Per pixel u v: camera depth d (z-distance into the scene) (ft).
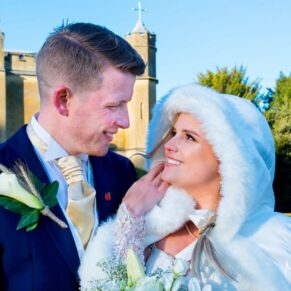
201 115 8.57
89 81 9.09
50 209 9.25
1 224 8.83
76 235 9.42
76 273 9.09
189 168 8.86
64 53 9.16
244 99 9.59
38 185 9.12
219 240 8.67
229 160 8.45
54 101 9.34
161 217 9.05
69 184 9.62
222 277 8.57
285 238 8.98
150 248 9.42
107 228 9.13
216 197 9.08
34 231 8.96
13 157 9.53
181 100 8.80
